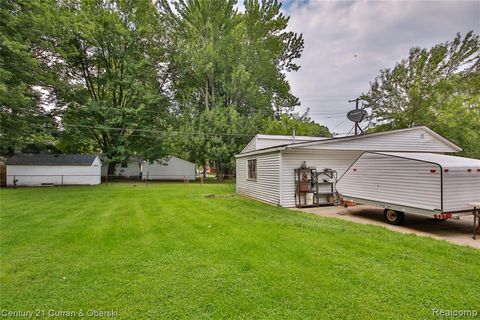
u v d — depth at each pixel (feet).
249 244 14.35
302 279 10.05
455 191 16.85
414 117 48.26
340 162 30.58
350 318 7.64
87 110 58.23
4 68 34.91
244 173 39.86
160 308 8.19
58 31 45.06
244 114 72.49
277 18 76.84
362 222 20.58
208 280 10.04
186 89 77.92
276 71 79.71
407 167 18.78
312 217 21.89
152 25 66.28
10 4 35.12
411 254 12.64
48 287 9.54
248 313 7.91
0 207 26.91
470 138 43.14
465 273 10.46
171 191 43.91
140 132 67.21
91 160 62.03
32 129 48.73
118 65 65.26
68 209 25.85
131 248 13.88
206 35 71.31
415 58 50.57
